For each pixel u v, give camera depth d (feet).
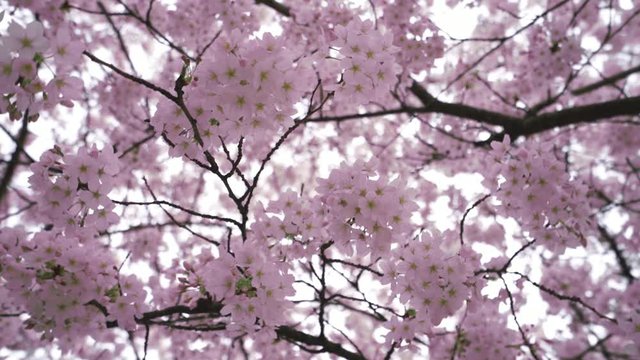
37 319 10.67
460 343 15.33
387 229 10.20
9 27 7.80
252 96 8.95
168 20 21.72
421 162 24.48
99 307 10.73
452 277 10.73
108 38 23.91
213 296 11.12
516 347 15.34
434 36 18.43
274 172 25.75
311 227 11.34
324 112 23.49
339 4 18.49
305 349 13.26
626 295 22.93
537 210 12.64
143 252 21.99
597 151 27.14
